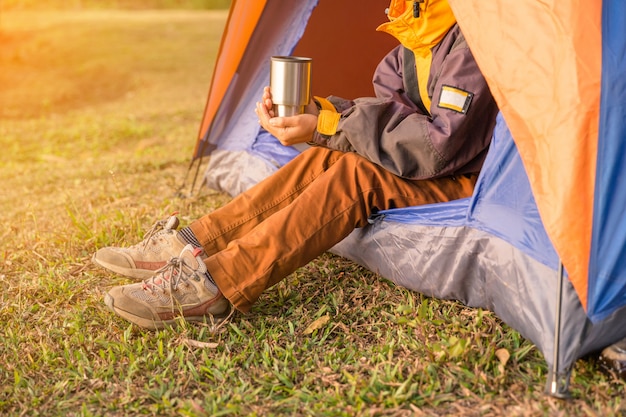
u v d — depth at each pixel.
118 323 2.59
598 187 1.90
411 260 2.51
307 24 3.67
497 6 2.09
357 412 1.96
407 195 2.49
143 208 3.91
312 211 2.42
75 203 4.24
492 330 2.32
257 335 2.44
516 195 2.15
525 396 1.97
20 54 12.14
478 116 2.33
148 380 2.22
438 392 2.04
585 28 1.95
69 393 2.18
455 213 2.36
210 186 4.14
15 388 2.19
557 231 1.91
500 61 2.06
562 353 1.96
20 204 4.45
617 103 1.90
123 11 19.14
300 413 2.01
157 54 11.75
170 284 2.43
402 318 2.40
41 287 2.94
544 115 1.97
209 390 2.16
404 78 2.64
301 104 2.51
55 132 6.78
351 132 2.42
